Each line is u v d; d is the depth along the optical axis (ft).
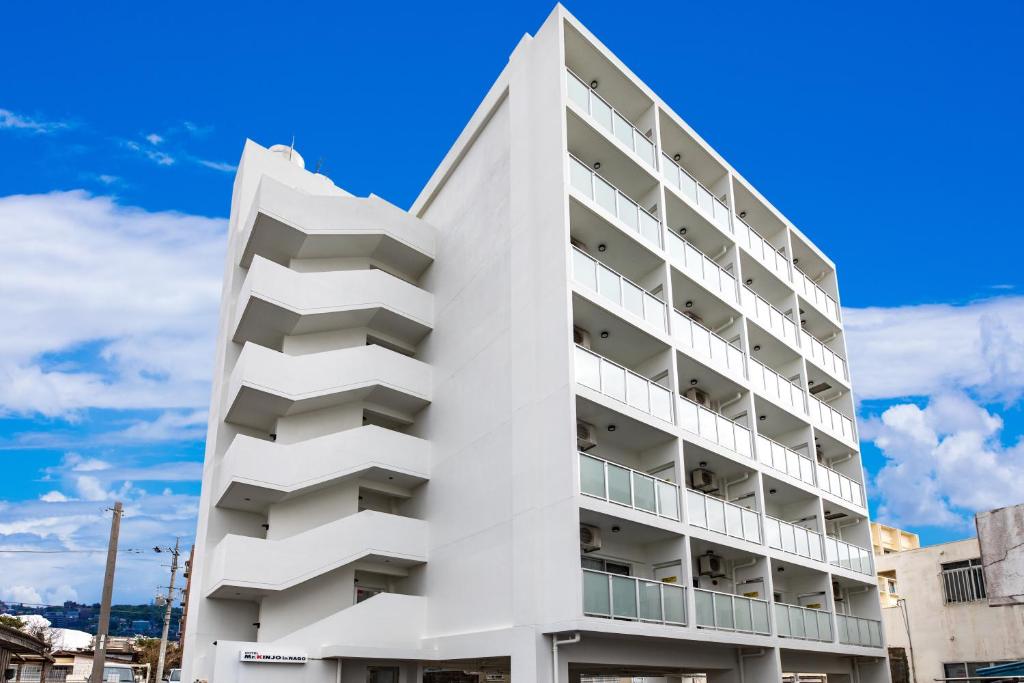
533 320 64.49
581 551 61.72
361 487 76.43
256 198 79.05
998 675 67.87
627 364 73.67
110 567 86.74
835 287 109.29
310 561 68.69
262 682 60.39
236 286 86.22
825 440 95.40
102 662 82.99
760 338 88.53
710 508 68.44
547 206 66.54
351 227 82.07
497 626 60.13
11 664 116.57
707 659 67.62
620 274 71.20
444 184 89.40
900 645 104.47
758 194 95.86
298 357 74.84
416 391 79.46
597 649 57.52
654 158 78.59
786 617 72.84
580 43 73.51
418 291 84.02
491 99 80.74
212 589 67.15
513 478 62.75
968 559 100.01
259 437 81.20
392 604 68.80
